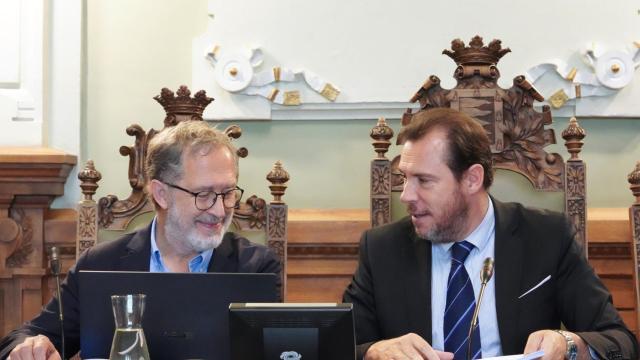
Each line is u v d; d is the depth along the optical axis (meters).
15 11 3.33
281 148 3.34
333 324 1.59
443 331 2.26
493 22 3.25
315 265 3.15
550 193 2.64
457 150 2.23
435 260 2.35
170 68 3.38
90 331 1.82
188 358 1.76
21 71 3.33
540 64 3.22
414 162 2.23
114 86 3.39
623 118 3.26
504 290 2.26
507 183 2.67
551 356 1.94
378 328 2.37
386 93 3.28
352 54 3.29
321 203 3.32
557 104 3.21
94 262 2.32
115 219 2.74
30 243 3.18
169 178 2.19
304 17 3.31
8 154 3.13
